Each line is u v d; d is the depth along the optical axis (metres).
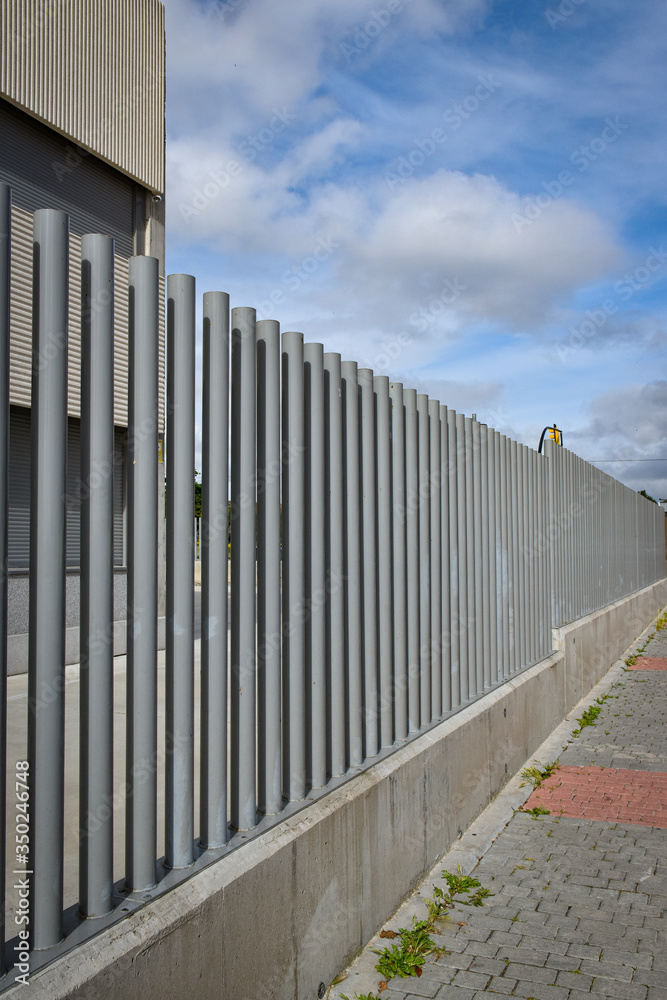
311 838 2.72
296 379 2.92
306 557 3.02
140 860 2.08
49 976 1.67
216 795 2.39
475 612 5.25
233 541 2.55
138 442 2.11
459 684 4.88
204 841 2.38
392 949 3.21
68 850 3.22
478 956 3.23
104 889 1.94
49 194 8.00
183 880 2.16
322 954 2.81
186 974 2.04
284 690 2.88
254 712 2.59
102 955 1.78
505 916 3.60
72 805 3.71
